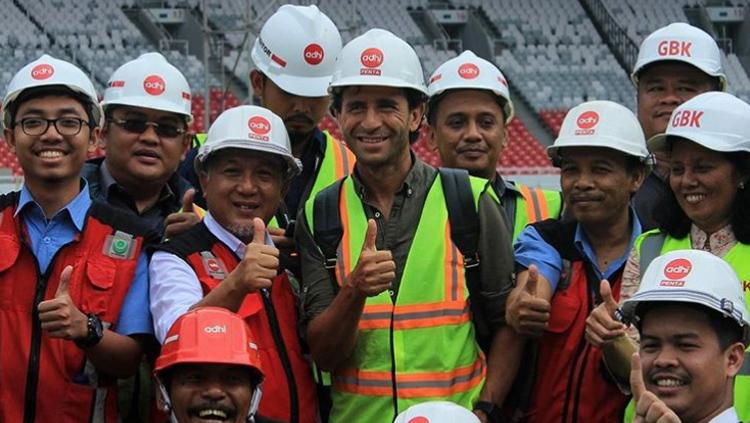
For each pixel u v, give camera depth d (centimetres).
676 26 962
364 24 3662
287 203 912
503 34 3738
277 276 758
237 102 3322
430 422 668
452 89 980
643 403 596
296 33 939
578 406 767
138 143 879
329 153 935
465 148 977
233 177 752
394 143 768
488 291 765
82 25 3469
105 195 887
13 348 714
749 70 3678
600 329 706
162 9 3506
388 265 709
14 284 721
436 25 3719
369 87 769
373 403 752
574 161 788
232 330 668
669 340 628
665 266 638
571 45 3722
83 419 716
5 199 744
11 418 710
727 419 628
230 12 3512
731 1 3778
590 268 782
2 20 3428
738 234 732
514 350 766
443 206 770
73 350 718
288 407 737
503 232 771
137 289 737
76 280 725
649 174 884
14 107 741
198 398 658
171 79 898
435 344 753
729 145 725
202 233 753
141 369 757
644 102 961
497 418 759
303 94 930
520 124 3509
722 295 625
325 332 729
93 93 756
